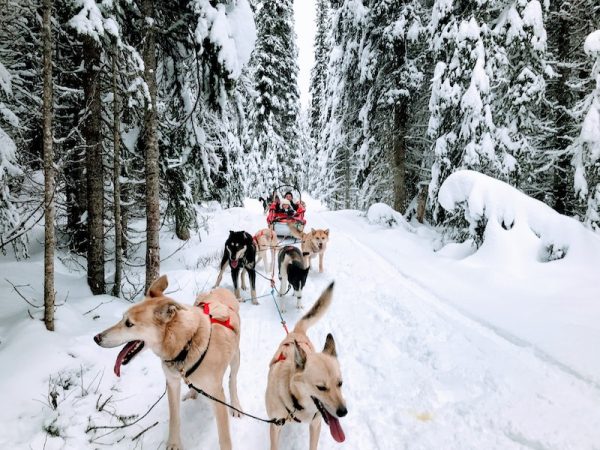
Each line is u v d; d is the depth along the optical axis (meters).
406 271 8.84
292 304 7.39
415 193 16.16
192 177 9.45
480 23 10.02
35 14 6.15
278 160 26.41
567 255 7.50
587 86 10.35
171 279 8.05
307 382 2.96
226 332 3.66
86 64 6.30
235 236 7.41
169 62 8.54
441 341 5.37
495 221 8.55
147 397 4.27
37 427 3.43
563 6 10.72
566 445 3.23
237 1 7.22
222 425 3.32
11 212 6.11
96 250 6.82
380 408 4.06
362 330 6.02
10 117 6.16
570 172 10.12
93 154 6.63
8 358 4.12
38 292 6.35
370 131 15.36
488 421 3.67
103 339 3.00
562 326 5.32
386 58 13.47
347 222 16.73
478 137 10.02
